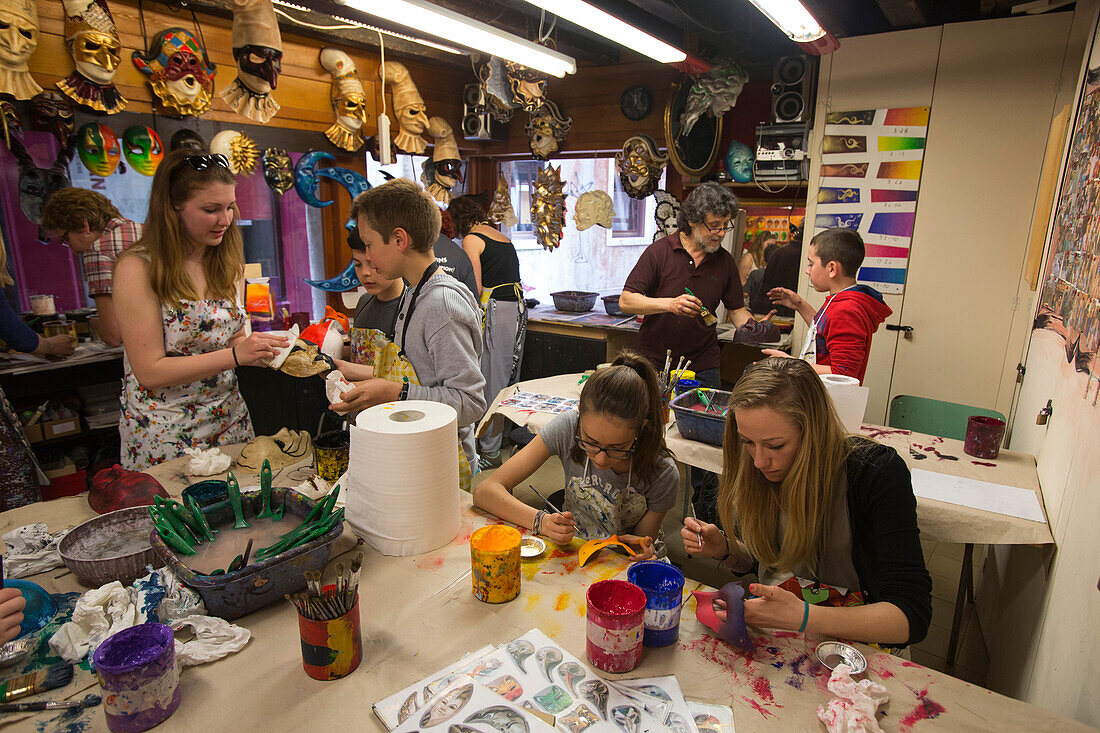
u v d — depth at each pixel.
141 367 1.65
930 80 3.08
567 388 2.73
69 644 0.96
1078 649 1.09
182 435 1.78
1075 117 2.05
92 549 1.20
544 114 4.21
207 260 1.78
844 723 0.83
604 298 4.55
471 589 1.16
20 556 1.18
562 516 1.32
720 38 3.56
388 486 1.24
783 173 3.58
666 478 1.52
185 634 1.00
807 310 2.90
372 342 1.77
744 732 0.84
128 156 2.90
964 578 1.96
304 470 1.62
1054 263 2.08
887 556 1.15
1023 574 1.68
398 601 1.12
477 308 1.75
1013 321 3.06
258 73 2.84
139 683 0.81
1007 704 0.90
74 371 3.06
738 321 3.11
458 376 1.63
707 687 0.93
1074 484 1.35
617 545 1.33
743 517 1.32
